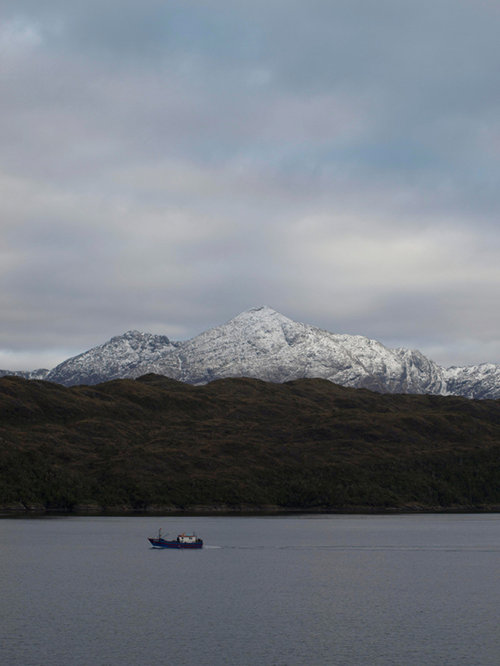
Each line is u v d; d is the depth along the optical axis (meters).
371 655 107.94
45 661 104.31
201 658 105.94
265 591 156.75
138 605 141.00
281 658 106.25
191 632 120.12
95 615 131.88
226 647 111.56
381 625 125.81
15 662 103.75
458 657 107.19
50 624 124.81
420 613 135.38
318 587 162.25
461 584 167.50
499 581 172.25
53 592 154.50
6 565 194.00
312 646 112.44
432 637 117.94
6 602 143.50
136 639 115.56
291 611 136.50
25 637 116.50
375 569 190.50
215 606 140.62
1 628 121.94
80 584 164.88
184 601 145.12
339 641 115.38
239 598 148.75
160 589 158.50
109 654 107.50
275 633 119.88
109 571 184.50
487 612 136.38
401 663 104.25
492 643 114.44
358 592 156.62
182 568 189.88
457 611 137.12
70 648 110.38
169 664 103.12
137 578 173.50
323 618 130.88
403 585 166.00
